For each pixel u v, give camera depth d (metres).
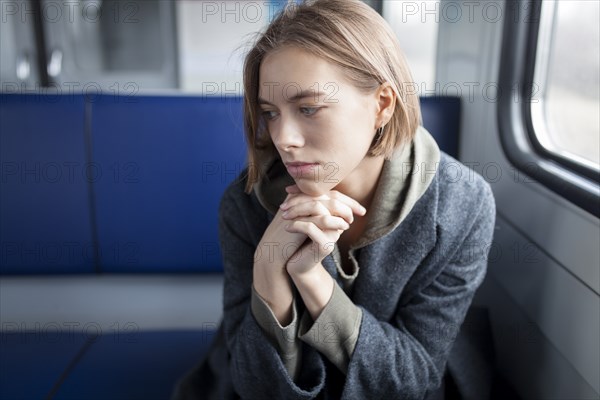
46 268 1.34
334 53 0.61
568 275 0.87
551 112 1.11
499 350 1.24
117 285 1.42
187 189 1.31
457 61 1.43
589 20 0.95
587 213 0.81
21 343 1.20
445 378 0.92
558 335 0.91
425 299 0.81
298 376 0.80
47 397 1.01
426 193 0.77
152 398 1.02
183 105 1.30
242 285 0.86
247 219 0.84
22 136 1.29
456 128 1.37
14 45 2.07
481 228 0.80
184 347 1.21
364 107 0.64
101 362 1.13
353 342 0.74
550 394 0.96
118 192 1.31
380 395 0.77
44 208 1.31
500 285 1.22
